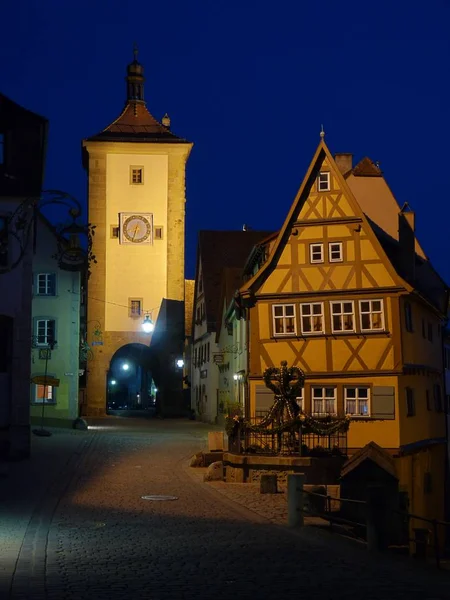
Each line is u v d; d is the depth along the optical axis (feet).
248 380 107.45
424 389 116.98
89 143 200.64
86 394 197.36
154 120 209.97
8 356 95.61
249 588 33.42
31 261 95.96
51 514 57.21
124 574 36.11
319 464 87.10
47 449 104.37
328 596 32.12
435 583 36.45
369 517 45.88
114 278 200.34
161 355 200.13
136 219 201.46
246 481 86.28
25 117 97.81
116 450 106.73
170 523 54.03
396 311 104.32
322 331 105.91
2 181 96.27
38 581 34.32
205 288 185.26
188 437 129.39
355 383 104.27
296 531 51.34
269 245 120.26
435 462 123.24
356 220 106.22
